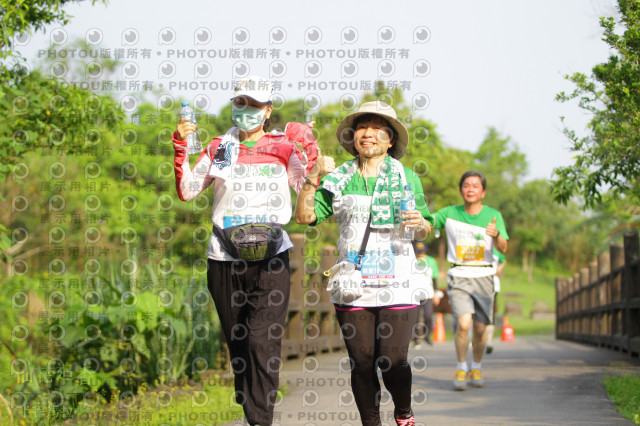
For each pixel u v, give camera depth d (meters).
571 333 24.75
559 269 78.31
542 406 8.00
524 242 73.75
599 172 9.72
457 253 9.69
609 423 6.96
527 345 21.44
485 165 74.88
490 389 9.44
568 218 73.31
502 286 70.75
